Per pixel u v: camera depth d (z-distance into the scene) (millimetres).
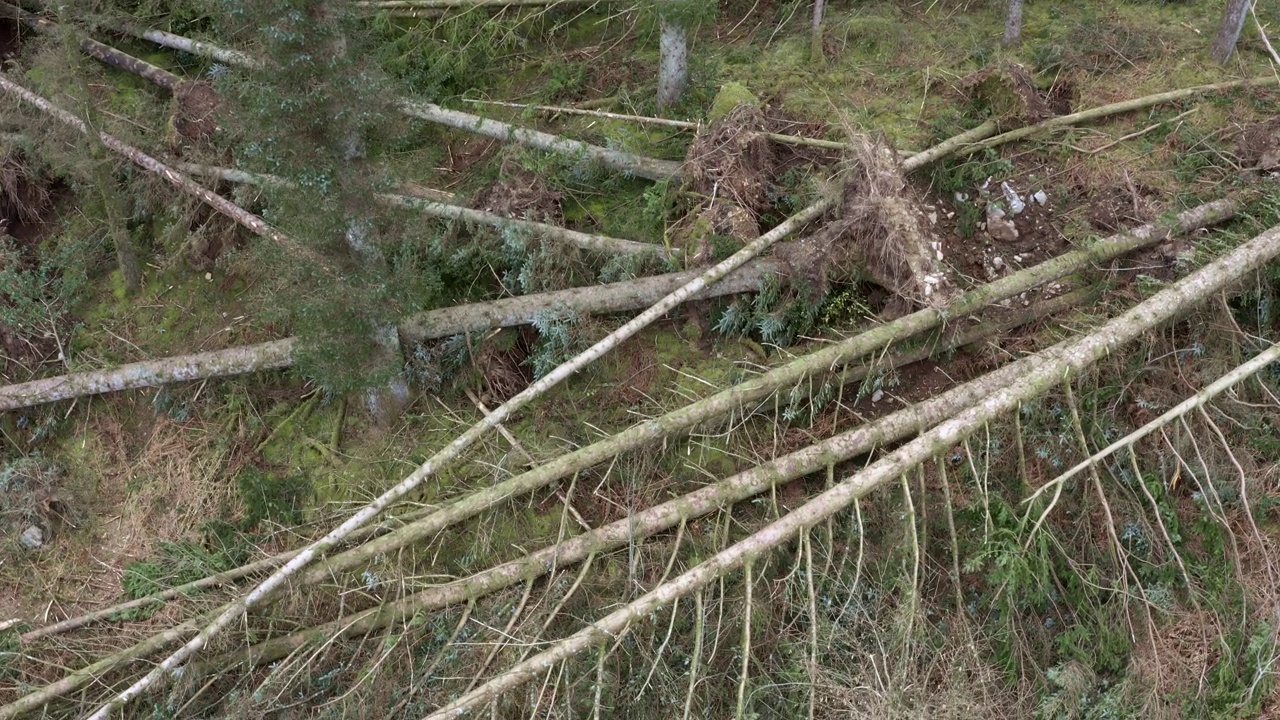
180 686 6074
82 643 6602
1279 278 6828
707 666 5820
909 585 5727
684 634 6090
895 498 6418
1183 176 7570
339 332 6168
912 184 7844
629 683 5863
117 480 7637
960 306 6746
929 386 7043
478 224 7891
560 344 7270
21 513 7348
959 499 6445
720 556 5789
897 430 6426
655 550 6383
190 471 7488
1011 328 7090
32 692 6168
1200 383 6539
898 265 7000
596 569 6363
